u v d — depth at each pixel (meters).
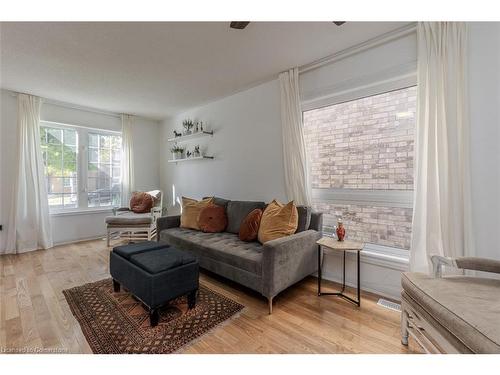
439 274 1.48
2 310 1.89
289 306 1.99
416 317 1.36
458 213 1.68
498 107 1.60
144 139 4.91
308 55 2.40
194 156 4.15
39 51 2.29
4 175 3.35
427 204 1.81
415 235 1.89
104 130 4.37
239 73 2.80
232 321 1.77
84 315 1.82
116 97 3.59
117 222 3.69
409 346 1.49
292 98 2.70
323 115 2.63
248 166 3.32
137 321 1.75
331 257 2.48
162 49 2.26
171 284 1.76
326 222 2.62
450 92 1.71
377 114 2.26
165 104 3.94
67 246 3.73
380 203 2.25
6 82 3.05
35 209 3.51
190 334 1.61
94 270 2.75
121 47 2.22
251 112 3.25
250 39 2.11
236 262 2.12
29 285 2.34
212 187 3.89
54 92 3.39
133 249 2.12
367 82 2.22
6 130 3.35
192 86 3.18
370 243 2.32
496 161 1.61
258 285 1.96
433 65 1.79
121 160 4.57
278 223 2.31
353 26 1.94
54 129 3.87
